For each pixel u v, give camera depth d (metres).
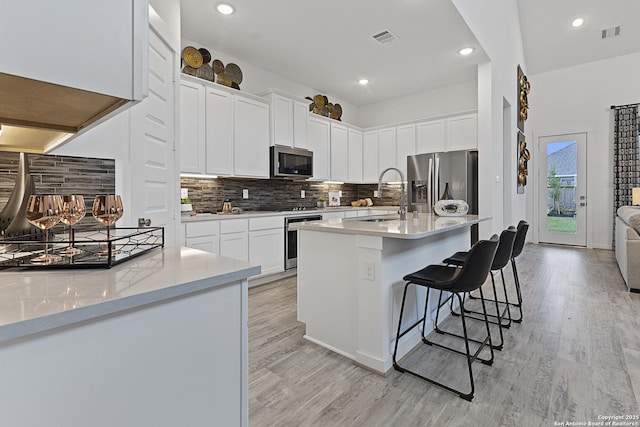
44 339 0.58
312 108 5.18
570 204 6.64
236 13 3.13
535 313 2.99
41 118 1.00
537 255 5.72
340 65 4.39
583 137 6.45
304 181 5.30
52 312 0.57
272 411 1.64
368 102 6.10
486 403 1.70
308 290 2.44
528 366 2.06
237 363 0.91
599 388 1.81
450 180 4.50
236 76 4.09
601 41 5.91
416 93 5.55
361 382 1.90
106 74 0.73
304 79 4.87
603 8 5.36
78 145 1.67
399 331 2.04
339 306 2.25
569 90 6.57
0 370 0.54
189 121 3.31
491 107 4.21
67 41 0.67
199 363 0.82
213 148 3.54
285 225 4.10
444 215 3.30
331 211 4.83
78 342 0.62
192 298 0.80
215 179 4.04
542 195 6.96
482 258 1.79
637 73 5.93
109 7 0.73
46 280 0.77
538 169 6.99
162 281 0.77
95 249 1.12
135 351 0.70
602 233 6.29
